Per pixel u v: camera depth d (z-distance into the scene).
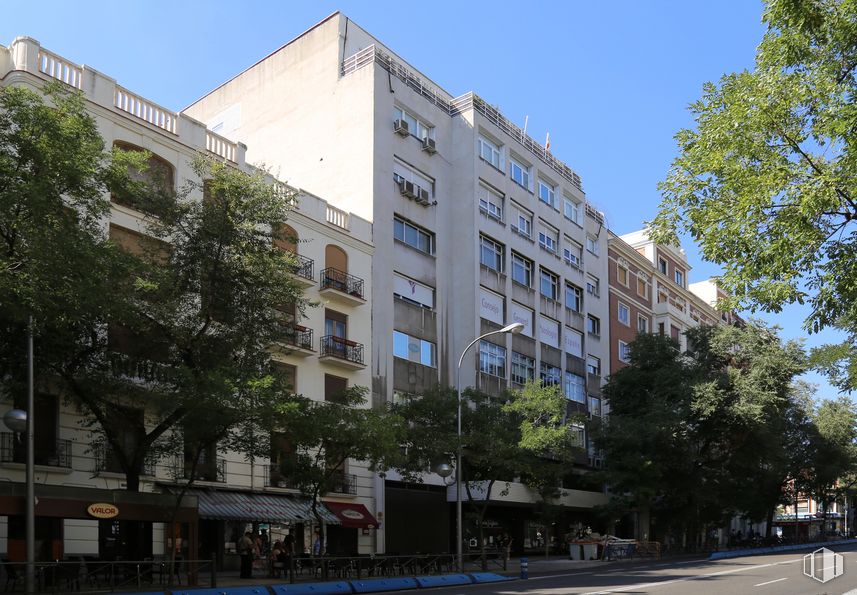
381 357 36.62
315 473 23.44
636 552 40.72
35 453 22.58
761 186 13.29
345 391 25.38
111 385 20.47
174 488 26.19
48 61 24.83
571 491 46.50
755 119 13.64
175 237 21.52
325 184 39.75
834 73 13.40
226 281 21.05
